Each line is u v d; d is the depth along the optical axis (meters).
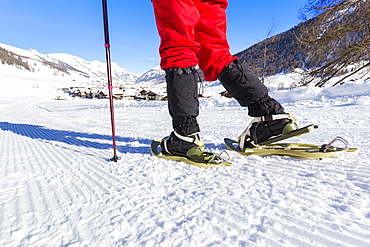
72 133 2.79
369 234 0.54
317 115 3.31
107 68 1.33
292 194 0.77
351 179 0.88
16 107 14.97
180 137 1.27
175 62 1.18
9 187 0.95
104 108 10.59
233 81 1.25
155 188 0.88
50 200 0.80
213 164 1.13
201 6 1.27
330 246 0.51
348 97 5.18
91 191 0.88
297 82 8.44
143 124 3.67
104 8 1.34
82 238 0.56
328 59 7.41
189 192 0.83
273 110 1.21
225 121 3.48
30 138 2.47
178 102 1.22
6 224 0.64
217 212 0.68
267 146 1.32
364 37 6.73
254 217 0.64
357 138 1.66
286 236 0.55
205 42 1.29
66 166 1.27
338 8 6.64
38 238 0.56
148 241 0.54
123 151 1.63
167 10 1.14
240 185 0.88
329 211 0.65
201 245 0.53
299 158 1.19
